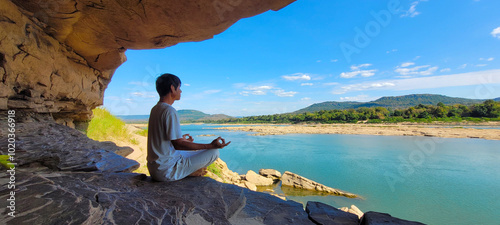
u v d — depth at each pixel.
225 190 2.51
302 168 22.53
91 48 5.14
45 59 4.35
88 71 6.09
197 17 3.86
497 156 26.81
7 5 3.41
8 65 3.57
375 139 44.00
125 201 2.05
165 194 2.30
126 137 10.90
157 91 2.56
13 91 3.85
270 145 37.16
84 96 6.09
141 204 2.02
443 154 28.56
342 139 45.12
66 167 2.96
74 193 2.03
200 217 1.89
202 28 4.23
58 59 4.79
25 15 3.76
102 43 4.91
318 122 88.25
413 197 15.27
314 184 16.38
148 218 1.77
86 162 3.22
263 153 29.83
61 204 1.75
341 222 1.96
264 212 2.09
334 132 58.19
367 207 13.81
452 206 13.67
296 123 94.44
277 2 3.47
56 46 4.68
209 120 177.25
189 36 4.57
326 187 16.11
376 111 83.75
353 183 18.11
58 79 4.84
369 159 26.39
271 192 15.52
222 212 2.00
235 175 16.33
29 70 4.00
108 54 5.61
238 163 24.42
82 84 5.88
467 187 16.97
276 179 18.27
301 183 16.56
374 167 22.80
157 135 2.43
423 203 14.34
